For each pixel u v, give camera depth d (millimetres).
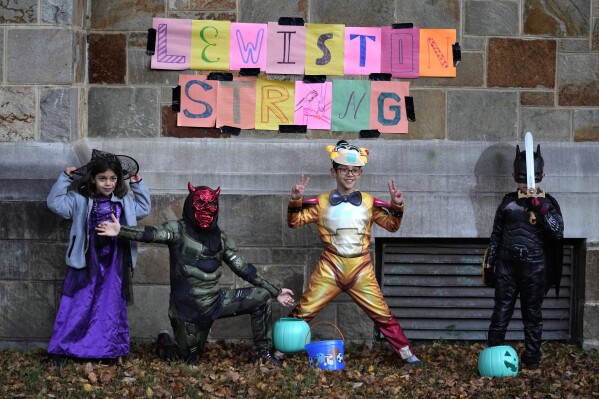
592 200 8102
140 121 8117
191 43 8094
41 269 7855
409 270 8250
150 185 8023
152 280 8039
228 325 8133
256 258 8039
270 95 8125
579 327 8195
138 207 7512
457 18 8125
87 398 6488
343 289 7473
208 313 7262
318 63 8109
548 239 7469
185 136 8133
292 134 8156
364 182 8031
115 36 8086
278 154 8070
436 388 6879
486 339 8289
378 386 6887
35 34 7703
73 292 7266
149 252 8016
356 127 8141
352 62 8125
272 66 8109
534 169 7375
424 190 8062
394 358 7746
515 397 6629
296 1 8094
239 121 8125
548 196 7398
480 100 8156
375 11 8109
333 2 8094
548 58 8172
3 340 7922
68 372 7016
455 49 8109
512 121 8180
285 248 8031
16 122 7766
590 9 8164
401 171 8062
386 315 7469
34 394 6555
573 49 8188
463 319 8297
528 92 8180
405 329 8297
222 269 8070
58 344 7180
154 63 8086
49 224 7812
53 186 7293
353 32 8109
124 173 7379
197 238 7199
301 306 7500
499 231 7500
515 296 7477
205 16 8086
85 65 8102
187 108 8109
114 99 8109
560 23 8164
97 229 6984
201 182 8031
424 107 8148
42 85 7742
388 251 8242
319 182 8016
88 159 7938
